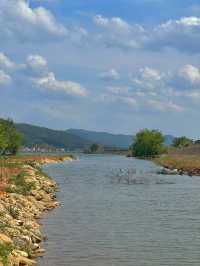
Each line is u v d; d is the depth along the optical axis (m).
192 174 98.56
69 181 80.50
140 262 26.77
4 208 36.88
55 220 39.94
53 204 49.00
